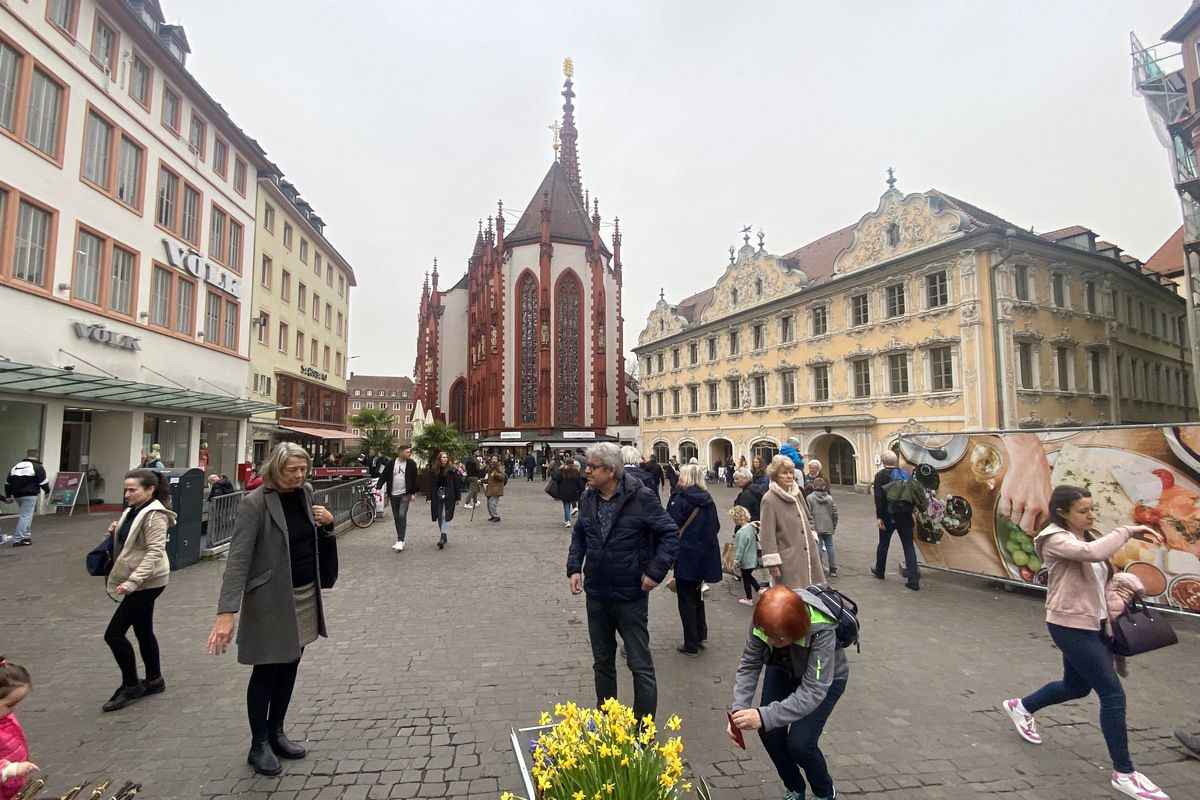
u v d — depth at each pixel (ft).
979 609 22.90
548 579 27.86
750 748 12.10
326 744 12.15
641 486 12.70
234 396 87.15
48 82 54.34
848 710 13.89
